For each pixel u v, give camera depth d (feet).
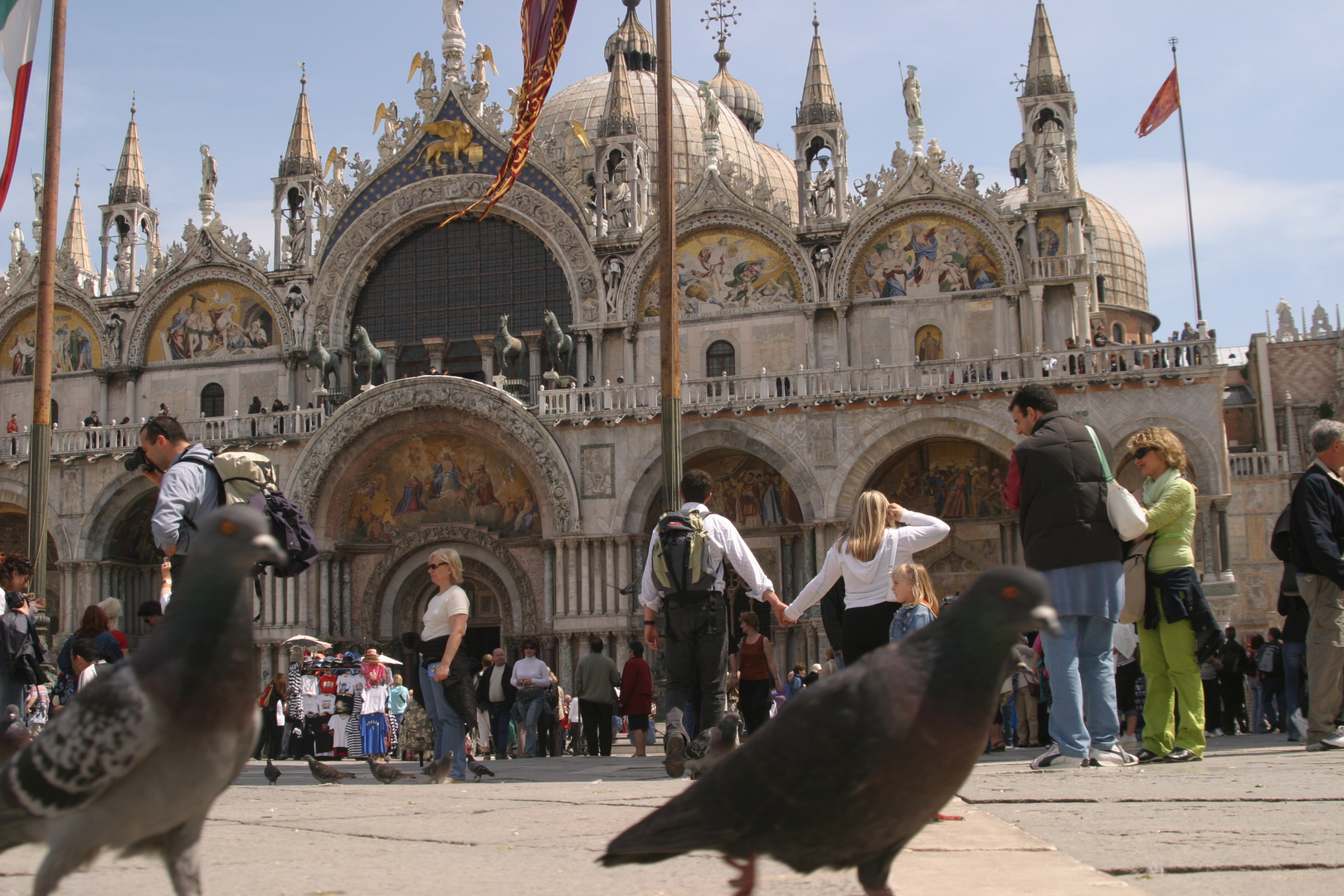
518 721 112.57
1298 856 23.38
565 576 162.61
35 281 196.34
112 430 180.45
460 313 186.39
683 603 49.62
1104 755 45.52
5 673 56.24
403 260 189.57
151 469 41.68
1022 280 164.66
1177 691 49.44
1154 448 49.57
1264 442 237.04
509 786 47.19
